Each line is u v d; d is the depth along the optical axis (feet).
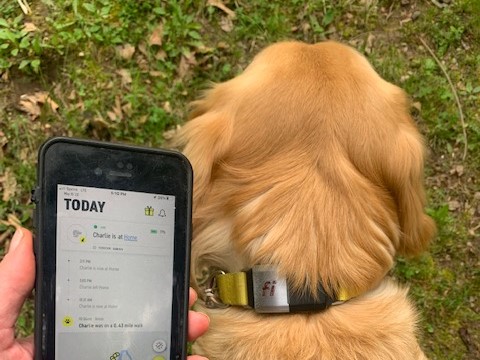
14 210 1.41
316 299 0.91
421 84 1.56
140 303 0.86
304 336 0.92
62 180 0.83
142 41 1.50
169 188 0.87
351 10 1.57
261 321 0.94
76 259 0.83
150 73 1.50
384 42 1.57
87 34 1.48
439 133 1.55
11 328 0.85
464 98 1.57
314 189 0.92
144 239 0.86
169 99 1.50
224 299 0.96
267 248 0.90
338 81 0.96
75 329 0.83
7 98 1.44
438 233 1.51
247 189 0.93
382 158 0.94
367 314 0.95
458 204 1.55
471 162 1.55
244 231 0.92
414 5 1.59
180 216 0.87
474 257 1.53
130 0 1.50
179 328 0.87
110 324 0.85
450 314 1.51
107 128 1.46
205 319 0.92
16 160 1.43
